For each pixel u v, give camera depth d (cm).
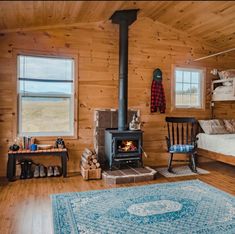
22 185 356
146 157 483
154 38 481
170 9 396
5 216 258
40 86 420
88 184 364
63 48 423
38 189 340
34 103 420
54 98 430
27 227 235
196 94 533
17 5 274
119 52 416
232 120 521
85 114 442
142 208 277
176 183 370
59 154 392
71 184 363
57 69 428
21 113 414
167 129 497
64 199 302
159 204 289
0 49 391
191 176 412
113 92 457
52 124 431
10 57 396
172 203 292
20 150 377
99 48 445
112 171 400
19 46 400
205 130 487
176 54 500
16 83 401
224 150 423
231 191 337
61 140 409
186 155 511
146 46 476
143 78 477
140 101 477
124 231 227
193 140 475
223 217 257
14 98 400
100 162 437
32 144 384
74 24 423
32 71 415
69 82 435
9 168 374
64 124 438
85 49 437
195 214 263
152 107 479
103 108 451
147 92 480
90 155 389
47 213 265
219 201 299
